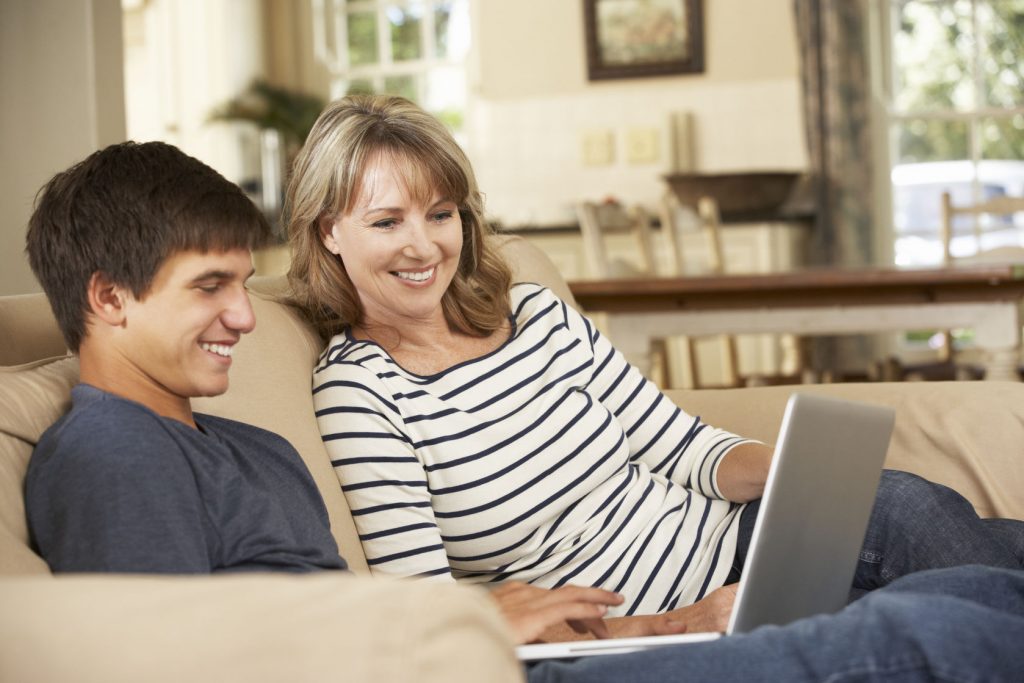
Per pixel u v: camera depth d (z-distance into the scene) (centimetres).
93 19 242
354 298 157
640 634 133
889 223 595
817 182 572
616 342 329
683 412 169
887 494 144
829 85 569
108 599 59
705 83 596
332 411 143
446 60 651
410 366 153
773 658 96
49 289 106
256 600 58
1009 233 587
